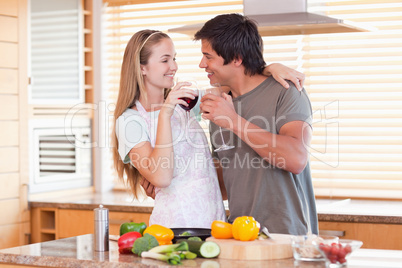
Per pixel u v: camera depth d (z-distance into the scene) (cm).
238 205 239
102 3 436
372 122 386
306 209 235
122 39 436
